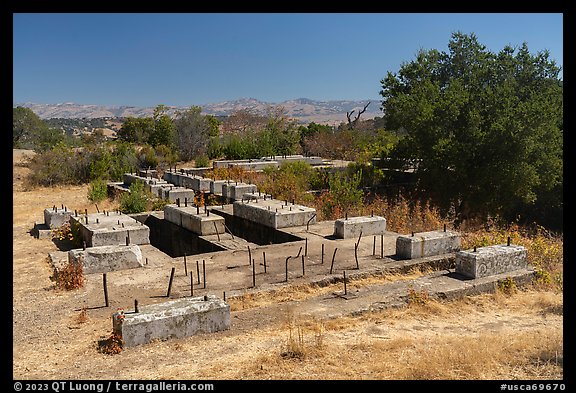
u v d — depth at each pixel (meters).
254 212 13.55
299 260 9.85
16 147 45.56
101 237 11.15
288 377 5.30
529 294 8.91
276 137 33.25
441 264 9.90
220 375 5.35
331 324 7.02
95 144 31.31
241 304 7.67
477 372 5.43
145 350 6.04
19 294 8.12
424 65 25.45
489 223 18.23
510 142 18.64
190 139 35.19
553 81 23.22
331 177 18.98
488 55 23.86
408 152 21.61
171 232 14.28
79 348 6.09
